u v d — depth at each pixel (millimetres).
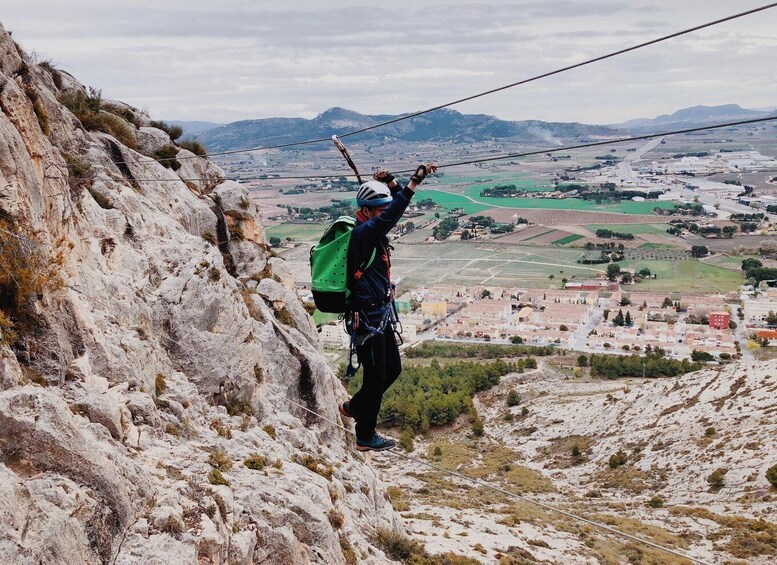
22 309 15820
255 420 26484
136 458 16156
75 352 17625
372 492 31062
